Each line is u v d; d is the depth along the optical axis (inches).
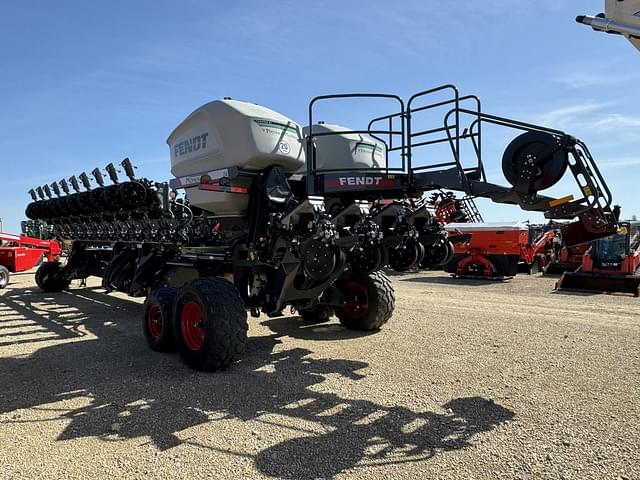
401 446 128.6
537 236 627.8
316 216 186.1
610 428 137.6
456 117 179.2
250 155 214.2
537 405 155.3
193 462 121.1
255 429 140.1
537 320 292.5
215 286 196.2
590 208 158.2
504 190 167.6
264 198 219.1
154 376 190.7
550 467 116.4
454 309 336.2
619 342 235.5
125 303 382.3
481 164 174.4
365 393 168.6
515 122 168.6
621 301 376.2
